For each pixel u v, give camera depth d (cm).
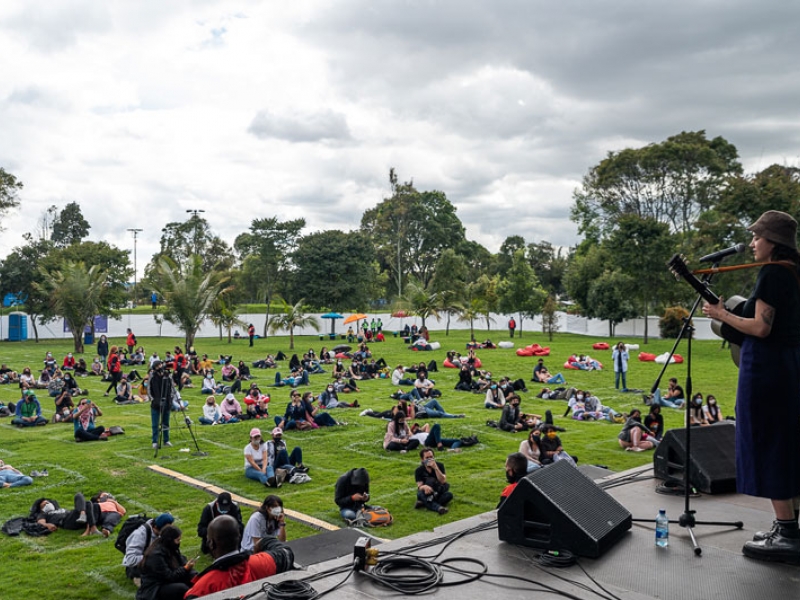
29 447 1709
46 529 1066
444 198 9200
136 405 2427
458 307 5441
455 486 1314
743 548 456
